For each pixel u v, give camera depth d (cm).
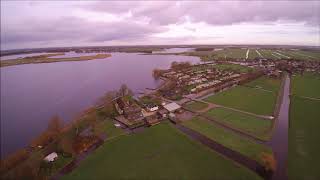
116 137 7269
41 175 5359
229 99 10988
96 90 15162
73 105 11888
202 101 10875
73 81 18562
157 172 5275
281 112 9025
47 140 7194
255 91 12319
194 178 4988
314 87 12681
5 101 12812
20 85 17388
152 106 9675
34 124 9262
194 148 6281
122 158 5972
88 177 5225
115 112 9581
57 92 14888
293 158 5669
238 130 7369
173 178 5031
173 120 8306
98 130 7831
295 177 4950
